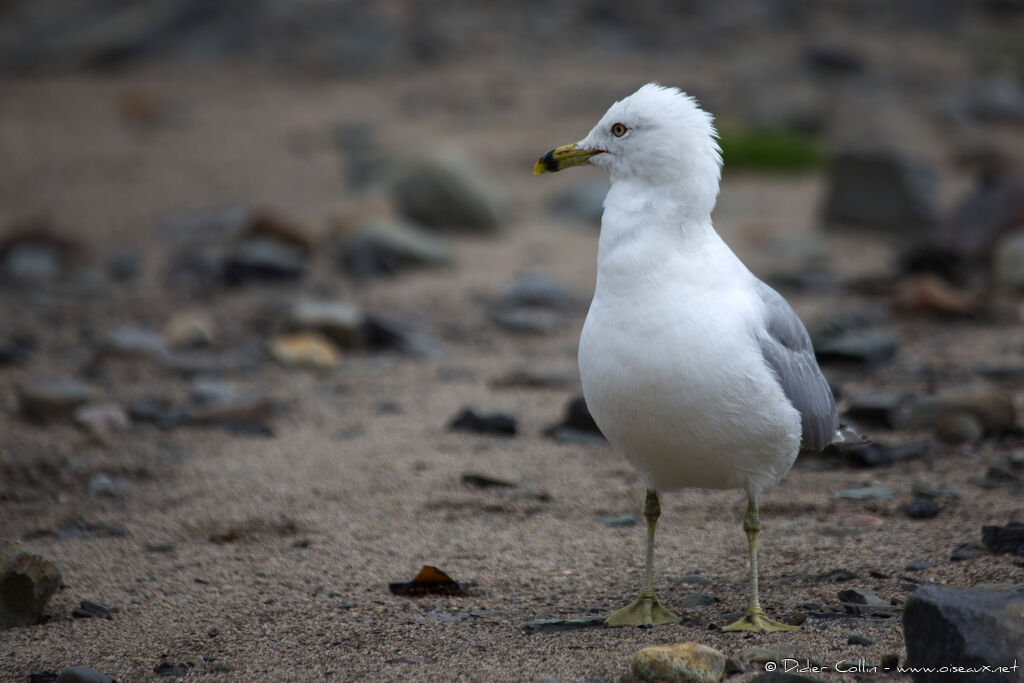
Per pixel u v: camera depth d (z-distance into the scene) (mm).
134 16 43156
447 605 7613
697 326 6688
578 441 11211
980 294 16297
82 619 7477
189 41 40969
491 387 13172
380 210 20484
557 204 23016
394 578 8109
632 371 6750
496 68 37750
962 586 7348
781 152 26844
